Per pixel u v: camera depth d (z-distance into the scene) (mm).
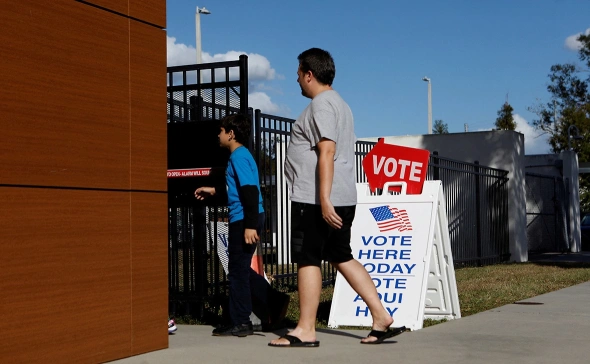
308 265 4844
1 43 3664
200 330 5992
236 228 5543
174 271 6777
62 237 3959
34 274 3787
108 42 4332
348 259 4988
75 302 4023
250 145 6504
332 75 4977
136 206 4480
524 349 4781
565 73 38688
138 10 4566
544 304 7527
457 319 6367
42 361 3820
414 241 6395
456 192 15406
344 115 4828
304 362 4316
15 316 3680
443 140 18906
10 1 3721
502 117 48281
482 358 4465
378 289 6297
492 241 16938
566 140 38531
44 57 3902
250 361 4340
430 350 4727
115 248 4309
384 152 6816
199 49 18031
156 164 4656
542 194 22719
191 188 6395
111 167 4305
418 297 6141
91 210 4148
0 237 3617
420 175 6648
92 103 4195
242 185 5410
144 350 4531
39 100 3861
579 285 9805
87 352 4094
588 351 4719
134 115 4500
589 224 25812
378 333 5000
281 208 9547
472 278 11383
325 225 4789
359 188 6863
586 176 36625
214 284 6859
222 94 6555
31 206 3787
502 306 7355
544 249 22547
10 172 3684
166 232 4727
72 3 4094
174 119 6988
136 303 4461
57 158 3951
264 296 5891
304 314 4871
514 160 18156
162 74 4746
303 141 4836
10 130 3693
